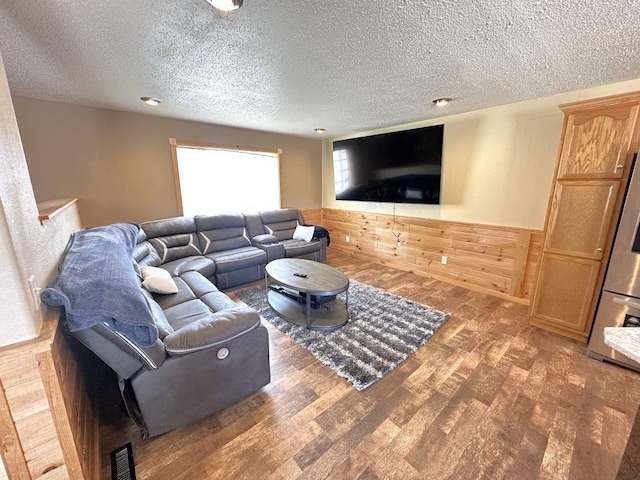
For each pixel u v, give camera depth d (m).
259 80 2.14
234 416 1.56
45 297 0.95
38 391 0.88
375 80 2.15
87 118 2.94
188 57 1.75
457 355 2.11
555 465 1.28
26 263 0.90
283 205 4.87
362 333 2.41
